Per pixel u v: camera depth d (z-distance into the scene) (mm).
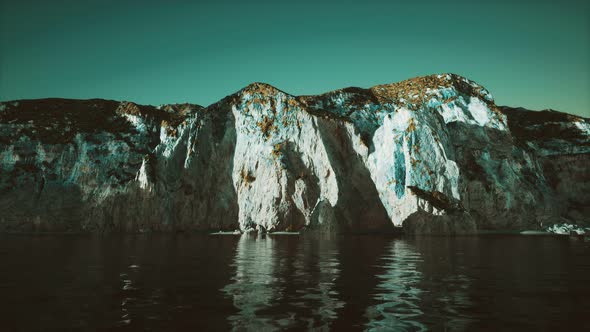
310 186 66688
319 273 18328
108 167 81625
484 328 9422
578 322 9922
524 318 10312
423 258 25078
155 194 71188
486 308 11391
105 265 21531
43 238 51062
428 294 13391
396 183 59875
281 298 12742
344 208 64000
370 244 38000
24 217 74000
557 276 17391
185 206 72125
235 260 24141
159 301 12297
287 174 66250
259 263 22500
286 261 23469
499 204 64688
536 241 42031
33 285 15094
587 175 75875
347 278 16828
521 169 72000
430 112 67875
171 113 101438
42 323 9820
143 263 22547
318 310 11156
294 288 14492
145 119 92875
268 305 11773
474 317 10406
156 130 92062
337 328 9422
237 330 9234
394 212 59594
